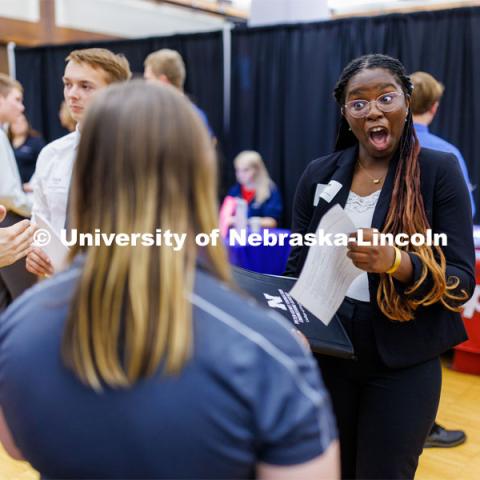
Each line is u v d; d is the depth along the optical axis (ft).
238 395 1.74
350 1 18.48
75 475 1.85
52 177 5.91
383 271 3.65
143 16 23.08
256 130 16.14
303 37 15.02
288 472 1.79
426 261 3.73
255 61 15.74
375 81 4.01
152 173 1.86
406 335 4.09
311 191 4.67
